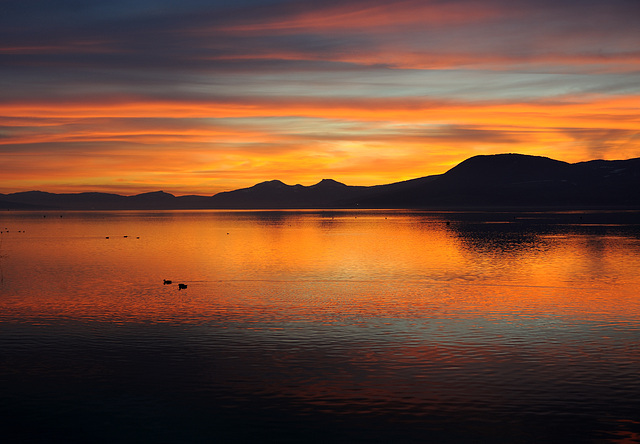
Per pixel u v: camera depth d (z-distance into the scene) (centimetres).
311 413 2334
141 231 17012
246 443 2094
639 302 4556
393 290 5244
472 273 6397
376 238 12838
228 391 2569
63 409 2386
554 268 6769
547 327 3709
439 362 2959
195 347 3262
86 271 6862
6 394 2545
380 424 2230
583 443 2073
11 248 10606
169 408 2392
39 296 4972
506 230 15538
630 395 2488
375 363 2948
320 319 3988
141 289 5375
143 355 3108
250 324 3838
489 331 3606
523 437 2117
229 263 7688
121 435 2156
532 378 2705
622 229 15550
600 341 3350
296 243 11450
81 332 3619
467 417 2284
